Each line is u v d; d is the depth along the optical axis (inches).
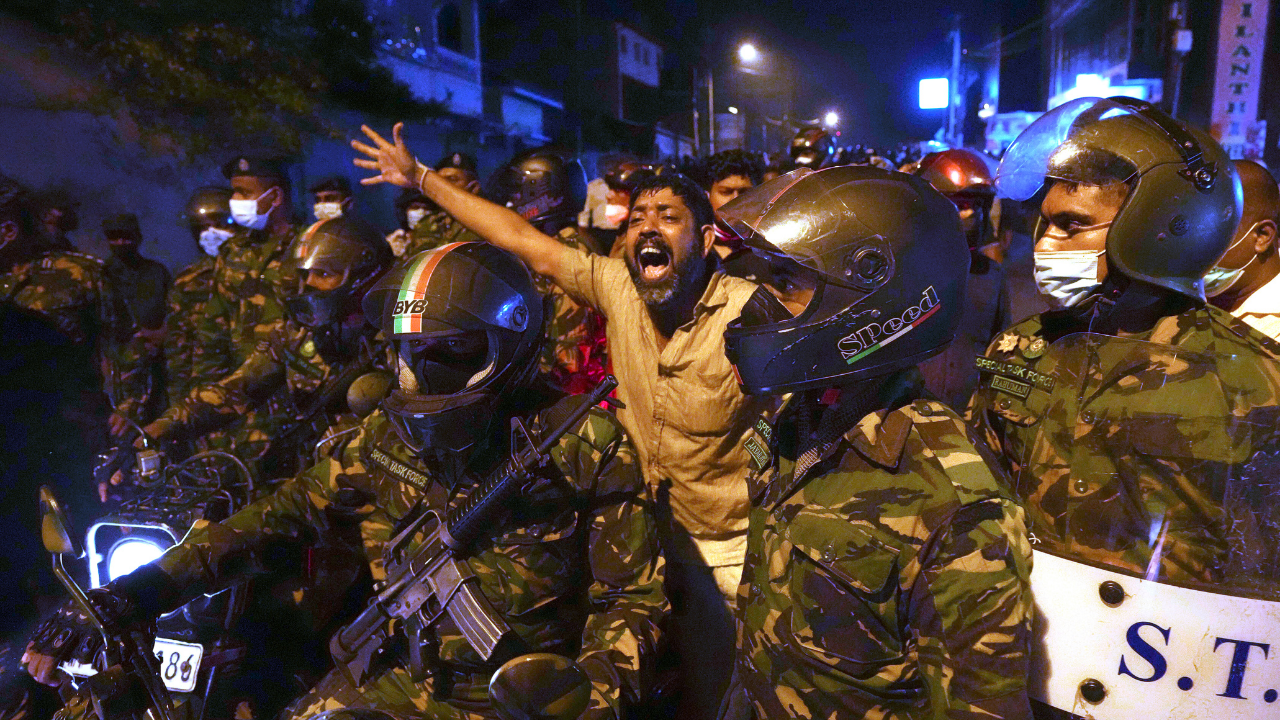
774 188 67.9
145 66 326.3
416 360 85.7
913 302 64.0
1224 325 74.2
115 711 84.3
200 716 101.6
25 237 194.5
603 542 86.1
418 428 82.4
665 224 107.5
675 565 115.0
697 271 109.6
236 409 148.7
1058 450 77.5
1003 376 83.8
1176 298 77.1
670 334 113.8
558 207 179.5
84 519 195.3
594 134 1120.2
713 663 114.4
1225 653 69.9
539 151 179.6
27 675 124.6
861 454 64.8
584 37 1274.6
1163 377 73.7
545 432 82.0
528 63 1136.8
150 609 88.5
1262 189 92.3
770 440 72.9
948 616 58.6
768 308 68.2
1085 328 81.4
